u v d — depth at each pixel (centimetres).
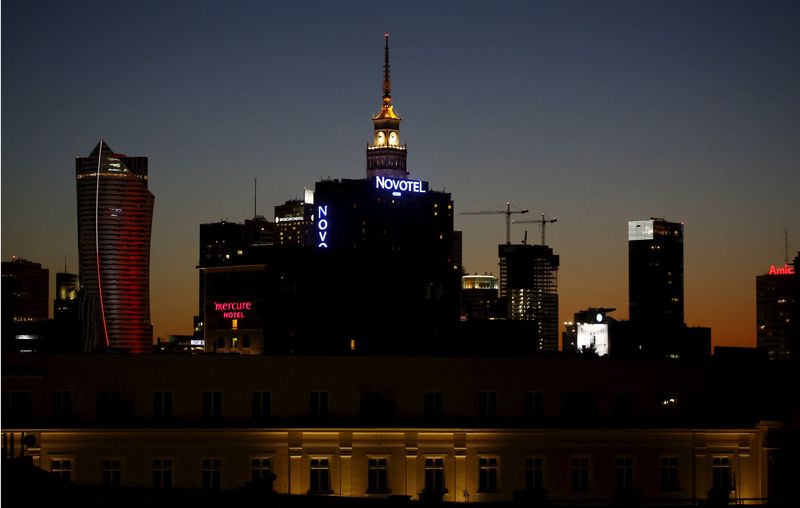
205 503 12925
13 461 15125
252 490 14725
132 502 12631
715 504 17975
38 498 12269
